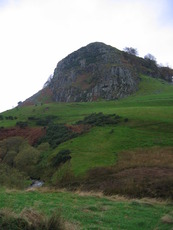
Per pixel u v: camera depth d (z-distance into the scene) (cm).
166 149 6469
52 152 8031
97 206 2202
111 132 8294
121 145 7125
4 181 3950
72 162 6450
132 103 15112
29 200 2141
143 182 3812
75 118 12950
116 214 1992
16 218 1113
